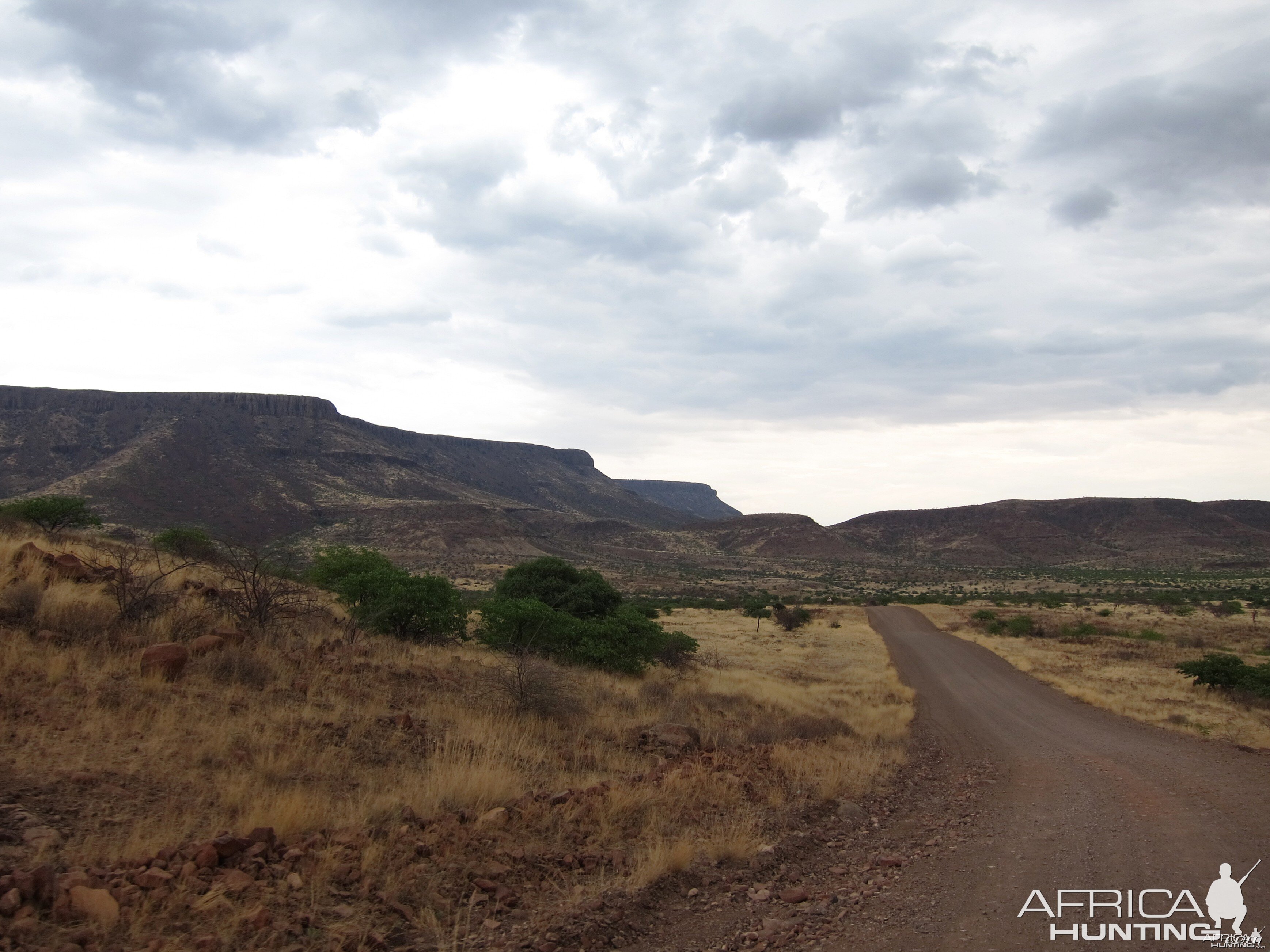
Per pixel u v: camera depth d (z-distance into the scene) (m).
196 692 9.05
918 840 8.83
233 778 6.90
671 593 127.88
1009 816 9.99
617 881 6.44
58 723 7.25
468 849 6.48
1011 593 133.75
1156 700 25.61
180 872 5.00
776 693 23.34
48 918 4.27
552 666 14.40
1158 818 9.58
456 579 115.50
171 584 14.33
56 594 10.81
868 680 31.75
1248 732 18.81
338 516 162.00
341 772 7.85
